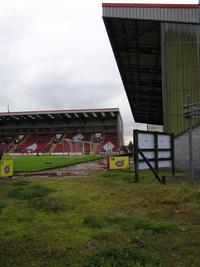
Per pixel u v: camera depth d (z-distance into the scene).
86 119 79.38
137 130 13.49
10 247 5.03
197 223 6.33
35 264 4.30
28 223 6.62
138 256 4.29
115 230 5.87
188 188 11.12
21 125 81.81
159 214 7.17
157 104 58.78
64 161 36.16
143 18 22.45
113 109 71.69
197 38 22.33
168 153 15.77
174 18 22.30
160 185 12.27
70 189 11.53
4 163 17.91
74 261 4.37
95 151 73.25
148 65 34.53
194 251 4.71
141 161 13.77
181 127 21.95
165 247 4.89
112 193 10.38
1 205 8.42
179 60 22.42
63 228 6.18
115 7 22.42
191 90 22.16
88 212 7.55
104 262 4.11
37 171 22.89
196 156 19.53
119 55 31.36
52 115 75.75
